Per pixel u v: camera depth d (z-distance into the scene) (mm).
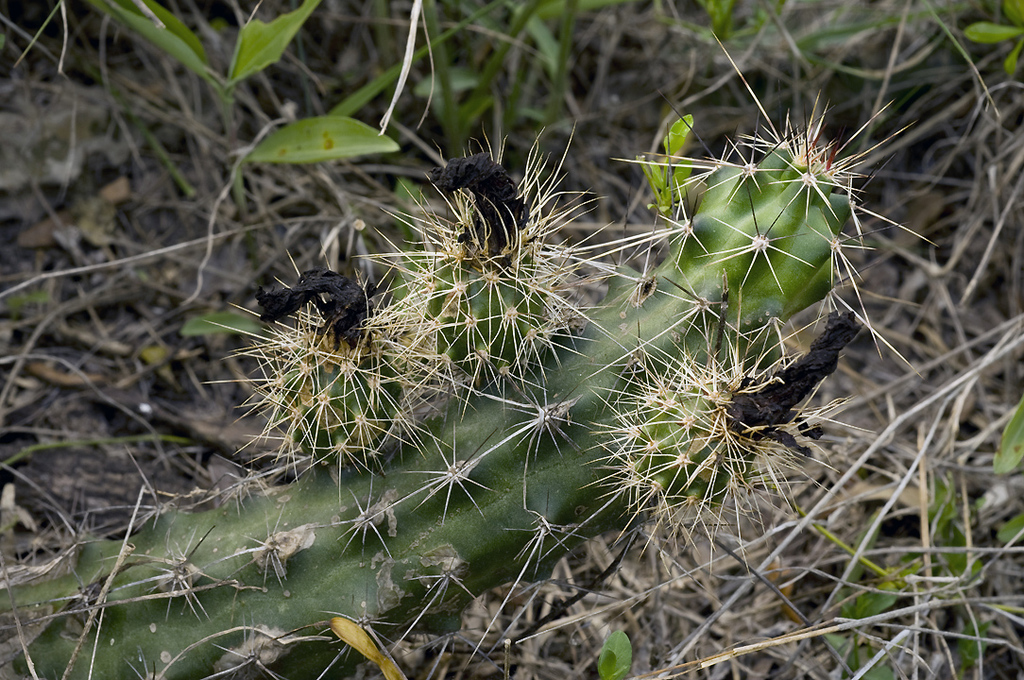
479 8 3414
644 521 1848
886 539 2598
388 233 3104
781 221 1678
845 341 1589
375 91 2918
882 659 2248
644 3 3721
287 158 2541
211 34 3193
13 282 2916
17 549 2350
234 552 1776
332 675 1852
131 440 2631
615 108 3496
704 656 2330
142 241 3096
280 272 3045
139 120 3180
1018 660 2391
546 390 1749
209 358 2873
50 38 3189
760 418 1587
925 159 3469
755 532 2566
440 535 1721
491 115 3400
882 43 3551
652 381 1720
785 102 3547
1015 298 3109
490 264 1690
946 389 2453
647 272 1880
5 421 2643
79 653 1786
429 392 1878
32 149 3062
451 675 2158
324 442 1754
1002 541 2490
